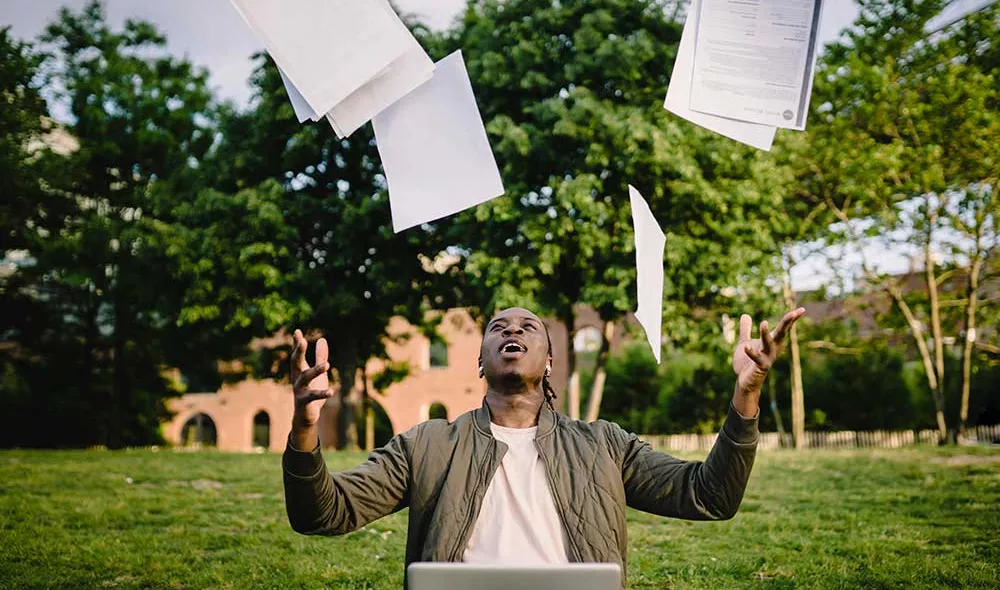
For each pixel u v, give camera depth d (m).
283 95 19.95
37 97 21.30
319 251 21.14
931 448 15.65
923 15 18.14
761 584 5.29
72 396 26.48
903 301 22.53
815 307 28.50
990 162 17.47
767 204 17.48
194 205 20.41
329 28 2.77
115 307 26.08
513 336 2.83
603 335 19.22
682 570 5.64
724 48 2.89
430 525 2.62
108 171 24.88
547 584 1.95
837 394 26.69
